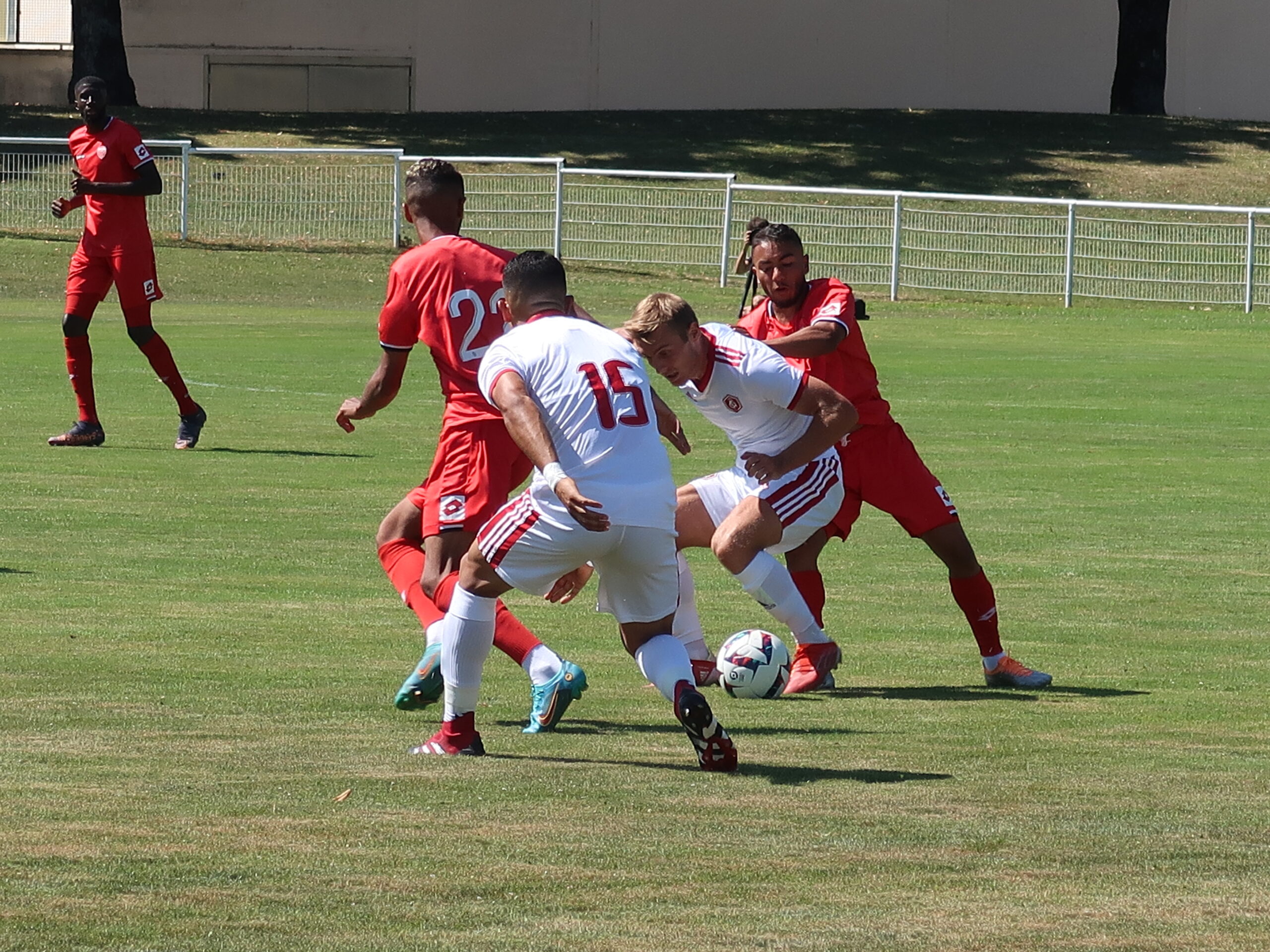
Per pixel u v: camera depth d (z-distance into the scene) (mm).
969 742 20891
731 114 167500
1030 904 14078
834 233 125875
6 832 15773
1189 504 44344
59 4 169000
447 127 156125
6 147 134000
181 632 27109
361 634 27391
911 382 72875
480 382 19109
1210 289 116500
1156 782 18547
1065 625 29969
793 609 25078
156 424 55750
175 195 130125
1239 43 175875
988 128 160500
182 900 13891
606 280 119562
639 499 18938
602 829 16250
